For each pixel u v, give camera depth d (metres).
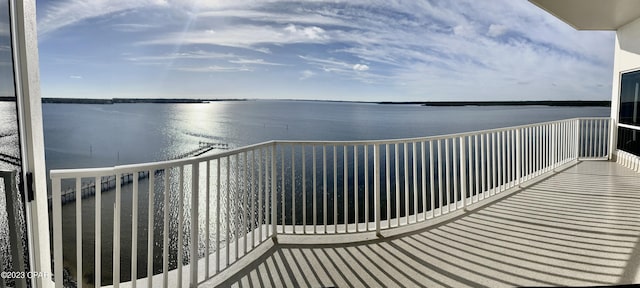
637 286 2.58
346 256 3.18
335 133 36.06
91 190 14.33
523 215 4.37
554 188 5.82
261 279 2.77
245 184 3.21
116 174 2.12
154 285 2.80
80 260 2.04
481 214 4.41
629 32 7.71
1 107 1.65
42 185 1.94
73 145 32.25
